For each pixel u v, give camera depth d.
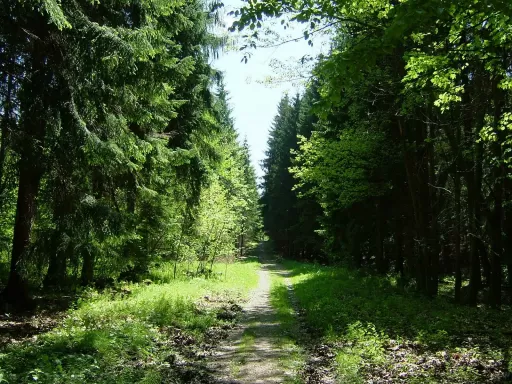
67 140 9.89
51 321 10.43
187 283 19.16
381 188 20.70
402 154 18.78
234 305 15.20
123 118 11.12
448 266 26.86
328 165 20.75
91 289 14.43
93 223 10.91
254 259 52.03
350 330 9.91
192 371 7.20
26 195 11.34
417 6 4.48
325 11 7.11
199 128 18.67
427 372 7.13
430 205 18.33
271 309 14.88
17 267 10.84
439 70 8.22
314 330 11.16
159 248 19.11
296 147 51.06
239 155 43.94
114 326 9.62
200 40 18.66
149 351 8.41
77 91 10.10
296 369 7.45
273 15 6.83
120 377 6.43
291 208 51.75
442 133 17.16
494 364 7.54
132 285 16.83
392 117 18.36
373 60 5.24
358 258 27.16
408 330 10.47
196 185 18.59
